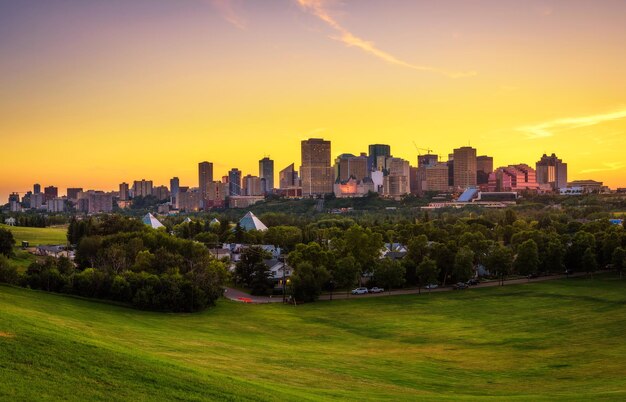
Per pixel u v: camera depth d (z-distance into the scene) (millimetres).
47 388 35250
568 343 85062
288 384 50188
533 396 52156
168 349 62188
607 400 49125
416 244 162500
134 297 104000
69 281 108000
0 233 168250
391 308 122125
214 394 39656
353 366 66688
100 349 45938
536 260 154750
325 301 131375
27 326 49469
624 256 151750
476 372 67438
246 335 87812
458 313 115625
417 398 49250
